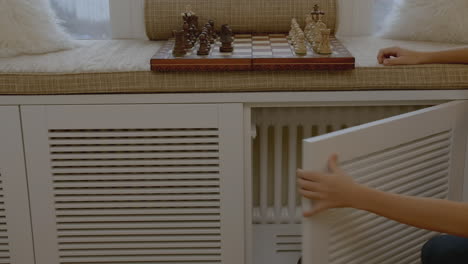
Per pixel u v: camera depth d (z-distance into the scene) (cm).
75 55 150
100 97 132
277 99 132
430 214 97
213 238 141
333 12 171
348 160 108
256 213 167
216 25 171
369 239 118
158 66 128
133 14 185
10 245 142
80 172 137
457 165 136
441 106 129
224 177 137
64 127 134
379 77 131
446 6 163
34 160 136
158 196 139
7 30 150
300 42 132
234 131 133
